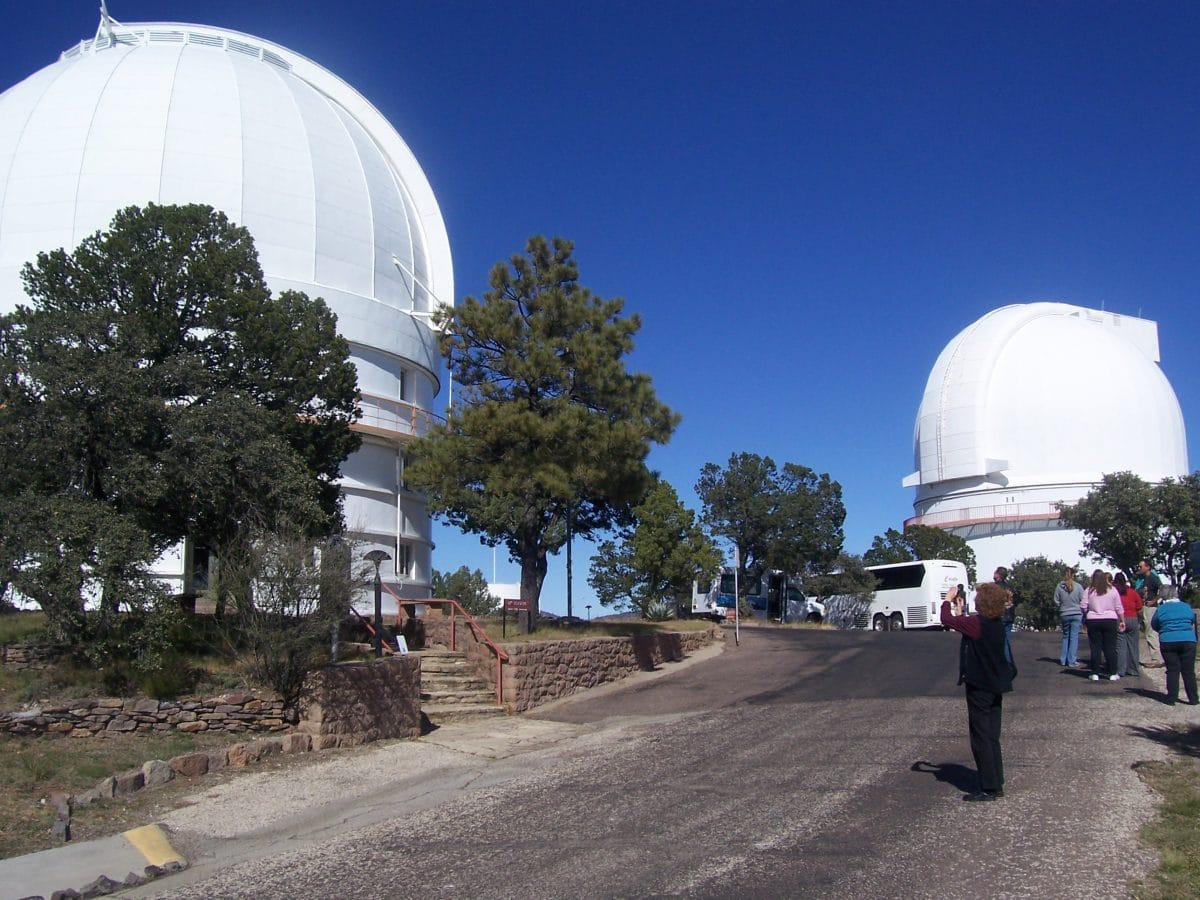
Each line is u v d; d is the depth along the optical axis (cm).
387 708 1280
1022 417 6938
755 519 5191
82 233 2684
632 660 1978
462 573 4734
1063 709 1254
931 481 7262
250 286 1722
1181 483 4512
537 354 1977
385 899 635
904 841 694
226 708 1196
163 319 1574
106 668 1205
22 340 1330
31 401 1309
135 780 977
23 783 949
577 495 2017
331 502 1894
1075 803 780
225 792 982
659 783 928
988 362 7150
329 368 1819
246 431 1405
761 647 2442
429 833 803
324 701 1202
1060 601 1730
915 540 6300
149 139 2831
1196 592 2562
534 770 1048
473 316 2047
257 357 1692
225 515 1458
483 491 2288
